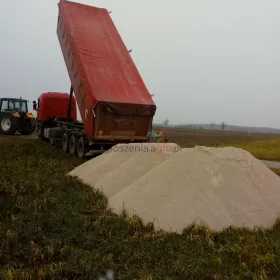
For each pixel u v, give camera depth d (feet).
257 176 25.08
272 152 69.31
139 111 41.73
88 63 41.86
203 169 22.13
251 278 13.00
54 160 42.37
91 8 49.78
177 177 21.39
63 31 46.91
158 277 12.73
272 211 21.74
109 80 41.88
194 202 19.31
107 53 44.86
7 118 69.82
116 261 14.23
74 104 64.75
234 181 22.27
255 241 16.81
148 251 15.08
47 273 12.72
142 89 43.96
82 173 31.99
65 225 18.04
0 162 38.24
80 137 45.93
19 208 20.81
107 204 22.54
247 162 25.59
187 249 15.44
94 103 38.63
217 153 24.67
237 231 18.07
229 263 14.34
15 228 17.10
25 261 14.08
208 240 16.44
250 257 14.75
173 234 17.07
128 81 43.62
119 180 26.43
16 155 44.98
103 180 27.50
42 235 16.52
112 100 39.45
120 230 17.54
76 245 15.81
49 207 21.36
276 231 19.19
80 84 42.16
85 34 45.11
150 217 18.88
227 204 20.25
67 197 23.88
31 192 25.18
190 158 23.35
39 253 14.42
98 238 16.51
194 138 138.72
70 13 46.39
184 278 12.91
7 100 71.31
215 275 13.03
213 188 20.79
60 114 63.77
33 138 67.31
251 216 20.15
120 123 41.32
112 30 48.80
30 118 70.13
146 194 20.97
